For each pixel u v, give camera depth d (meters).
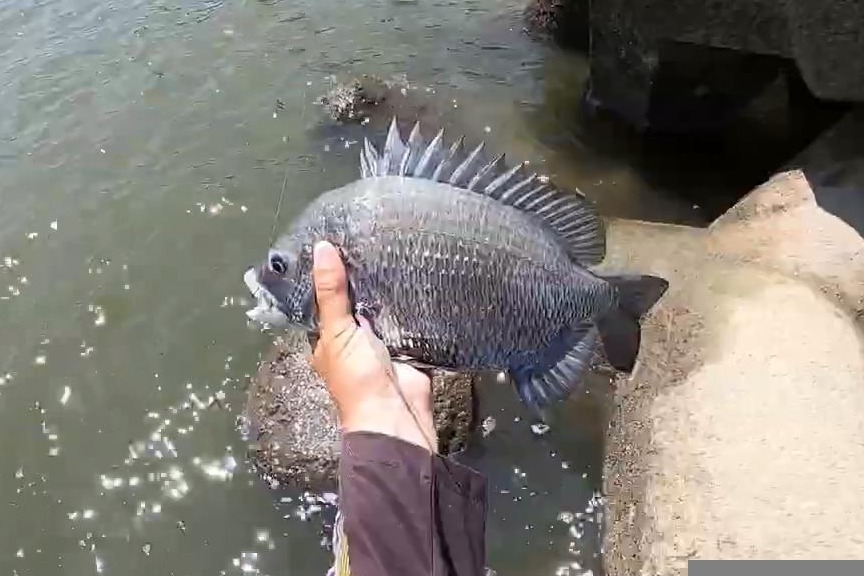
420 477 0.47
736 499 0.94
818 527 0.90
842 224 1.25
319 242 0.53
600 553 1.08
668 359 1.12
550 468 1.18
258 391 1.26
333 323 0.53
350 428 0.50
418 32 2.02
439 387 1.21
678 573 0.90
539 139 1.72
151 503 1.18
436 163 0.55
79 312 1.42
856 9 1.29
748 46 1.47
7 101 1.81
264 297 0.57
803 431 0.98
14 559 1.13
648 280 0.60
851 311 1.14
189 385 1.31
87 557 1.13
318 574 1.09
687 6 1.51
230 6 2.11
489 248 0.54
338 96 1.79
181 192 1.61
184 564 1.12
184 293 1.44
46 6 2.11
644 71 1.63
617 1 1.62
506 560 1.09
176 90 1.84
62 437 1.26
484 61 1.93
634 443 1.08
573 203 0.58
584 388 1.23
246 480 1.19
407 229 0.53
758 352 1.08
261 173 1.64
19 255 1.51
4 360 1.36
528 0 2.11
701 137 1.68
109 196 1.61
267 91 1.84
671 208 1.56
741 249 1.27
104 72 1.89
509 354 0.56
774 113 1.66
